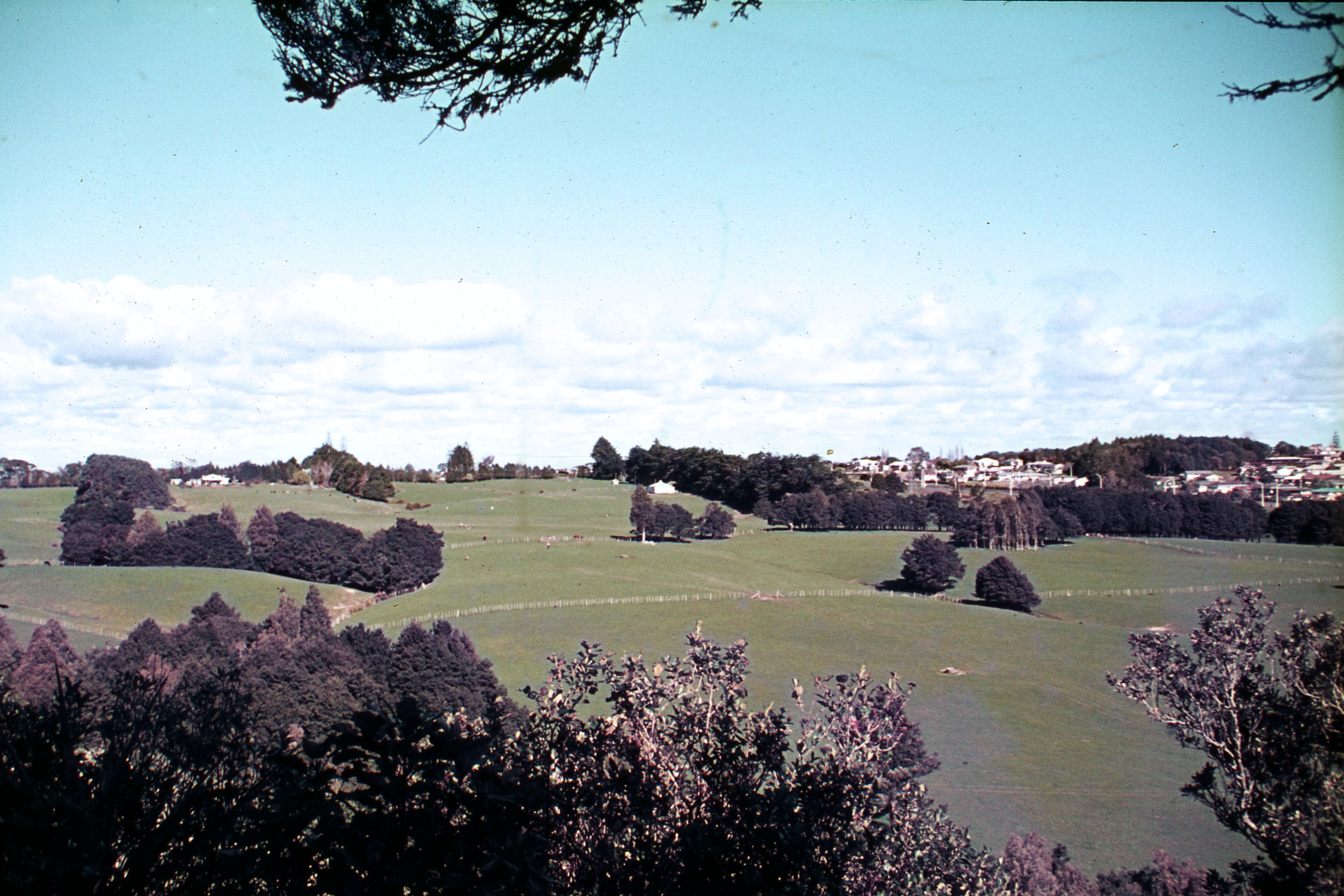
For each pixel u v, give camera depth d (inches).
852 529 4062.5
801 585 2851.9
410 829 161.2
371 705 184.1
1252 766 475.8
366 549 2723.9
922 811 431.2
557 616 2292.1
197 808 186.9
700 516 4411.9
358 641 1301.7
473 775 175.0
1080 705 1536.7
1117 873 835.4
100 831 169.9
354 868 155.9
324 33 182.7
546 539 3737.7
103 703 222.8
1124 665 1781.5
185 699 228.5
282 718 872.9
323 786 168.7
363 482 4810.5
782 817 214.1
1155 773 1197.1
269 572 2797.7
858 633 2134.6
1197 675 511.8
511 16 182.7
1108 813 1051.3
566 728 266.7
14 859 151.7
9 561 2541.8
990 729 1408.7
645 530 3846.0
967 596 2608.3
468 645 1264.8
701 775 253.8
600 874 233.1
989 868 535.5
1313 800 429.4
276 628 1526.8
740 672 293.3
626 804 244.1
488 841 166.2
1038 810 1061.1
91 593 2251.5
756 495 4645.7
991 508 3294.8
